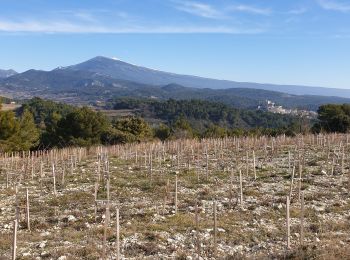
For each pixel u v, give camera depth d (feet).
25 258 43.78
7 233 53.52
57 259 43.55
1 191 81.25
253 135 195.62
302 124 199.11
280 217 58.70
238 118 380.78
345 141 140.67
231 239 49.73
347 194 71.41
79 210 64.64
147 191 77.20
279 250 45.70
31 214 63.16
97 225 56.08
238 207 63.93
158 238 49.78
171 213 61.11
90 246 46.75
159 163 111.45
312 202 66.44
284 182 82.23
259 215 59.62
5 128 169.89
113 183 84.53
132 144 167.43
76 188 82.07
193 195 72.74
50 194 77.20
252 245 48.42
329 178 84.33
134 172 98.12
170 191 76.07
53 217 60.80
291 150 127.24
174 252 45.47
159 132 232.32
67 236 51.31
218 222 55.77
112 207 65.51
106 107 568.41
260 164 103.76
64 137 194.59
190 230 53.01
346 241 47.98
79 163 118.62
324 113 200.03
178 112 401.49
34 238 50.85
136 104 501.56
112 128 208.64
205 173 93.91
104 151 134.72
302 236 46.88
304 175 87.71
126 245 47.80
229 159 114.62
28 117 188.44
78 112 197.16
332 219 57.41
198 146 144.15
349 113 199.41
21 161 122.31
